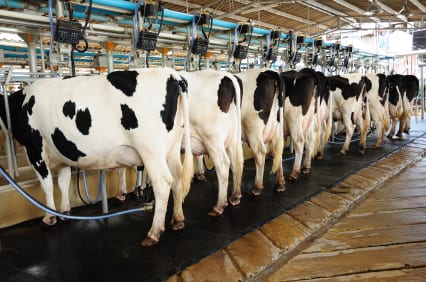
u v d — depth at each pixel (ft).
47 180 10.94
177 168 10.22
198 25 15.71
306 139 17.01
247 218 11.26
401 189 14.24
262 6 30.96
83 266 8.45
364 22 44.93
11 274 8.21
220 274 7.91
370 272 8.05
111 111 9.09
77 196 13.12
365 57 38.55
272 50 20.88
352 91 21.04
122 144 9.32
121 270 8.18
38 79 11.51
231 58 20.79
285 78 15.81
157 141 9.08
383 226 10.57
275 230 10.24
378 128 23.54
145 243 9.37
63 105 9.52
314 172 17.17
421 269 8.09
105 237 10.12
